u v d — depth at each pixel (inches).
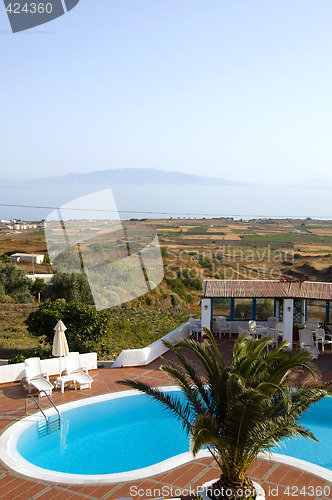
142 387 305.7
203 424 257.6
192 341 317.1
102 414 451.2
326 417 453.7
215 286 684.7
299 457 367.2
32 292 1302.9
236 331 726.5
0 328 978.7
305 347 617.3
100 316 691.4
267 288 673.0
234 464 283.0
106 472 342.0
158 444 390.9
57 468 347.3
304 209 3090.6
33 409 452.1
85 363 565.9
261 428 265.7
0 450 368.2
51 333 683.4
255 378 277.4
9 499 297.4
